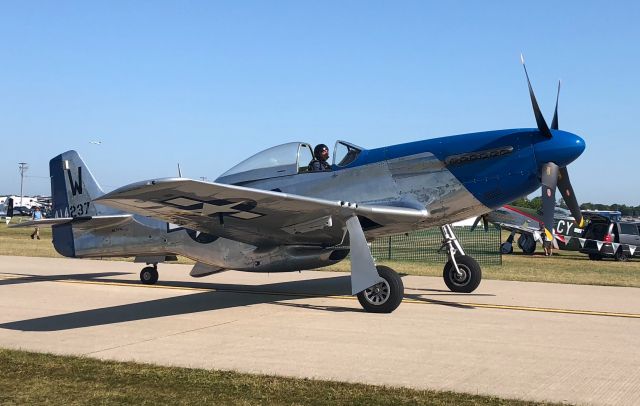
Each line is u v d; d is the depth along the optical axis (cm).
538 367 468
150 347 541
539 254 2306
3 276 1223
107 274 1272
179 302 847
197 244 951
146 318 704
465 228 2530
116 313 743
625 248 2028
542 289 1030
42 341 568
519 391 399
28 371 447
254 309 778
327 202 721
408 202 840
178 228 974
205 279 1195
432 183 835
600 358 501
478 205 829
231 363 480
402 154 859
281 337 589
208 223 777
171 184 592
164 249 994
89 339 577
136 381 421
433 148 845
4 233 3641
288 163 912
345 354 513
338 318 705
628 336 602
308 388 404
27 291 977
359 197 865
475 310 775
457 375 443
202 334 604
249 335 599
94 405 367
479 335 602
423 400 376
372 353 517
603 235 2047
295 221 773
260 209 721
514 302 856
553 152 793
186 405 368
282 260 870
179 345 550
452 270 970
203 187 620
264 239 854
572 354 516
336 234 820
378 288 749
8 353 508
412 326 652
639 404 370
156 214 725
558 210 2306
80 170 1109
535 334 609
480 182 816
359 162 878
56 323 669
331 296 917
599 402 373
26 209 8488
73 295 927
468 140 830
